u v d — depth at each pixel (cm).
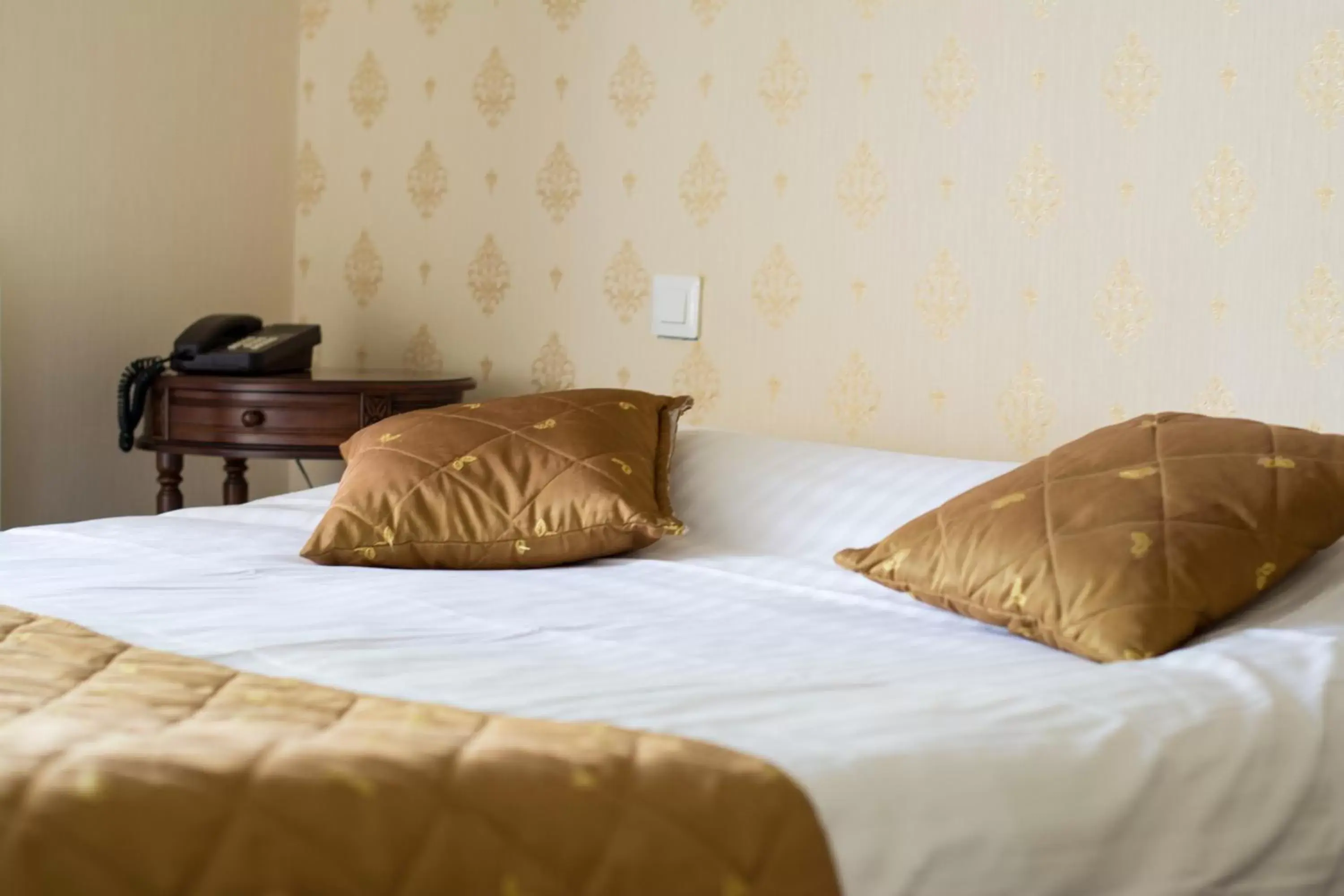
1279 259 215
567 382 296
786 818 98
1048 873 108
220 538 208
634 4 281
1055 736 118
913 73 250
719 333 275
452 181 308
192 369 278
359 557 197
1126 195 229
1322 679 139
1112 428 185
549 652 144
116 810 84
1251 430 173
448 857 88
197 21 308
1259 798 124
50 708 109
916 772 106
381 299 320
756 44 267
